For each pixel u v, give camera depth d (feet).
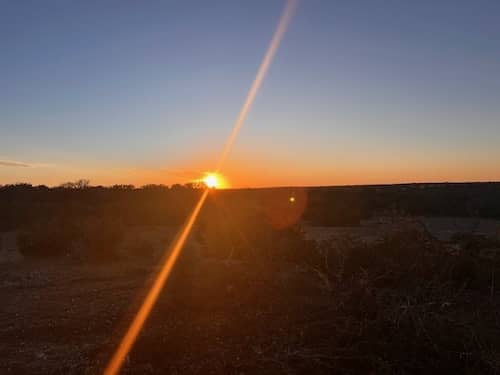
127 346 20.15
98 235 49.85
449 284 25.81
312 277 29.04
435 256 28.35
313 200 134.21
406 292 21.17
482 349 17.06
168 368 17.92
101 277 37.70
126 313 25.36
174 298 26.37
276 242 40.01
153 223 111.34
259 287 26.89
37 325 23.95
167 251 53.52
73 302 28.89
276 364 17.46
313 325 20.39
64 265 46.29
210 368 17.61
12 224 103.86
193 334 21.22
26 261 50.47
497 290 28.60
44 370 18.28
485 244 35.63
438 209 122.62
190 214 115.24
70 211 115.44
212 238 44.16
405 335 18.07
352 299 21.44
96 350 20.07
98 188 170.91
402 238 30.73
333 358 17.25
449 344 17.57
